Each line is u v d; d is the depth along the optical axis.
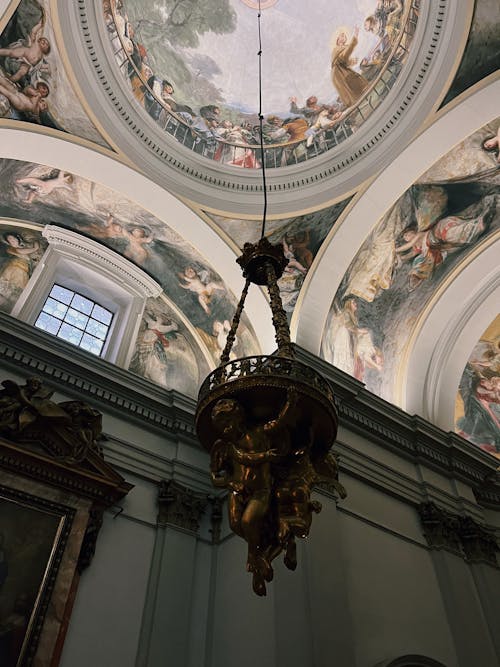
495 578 9.20
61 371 8.76
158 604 7.51
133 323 10.57
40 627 6.52
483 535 9.70
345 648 6.73
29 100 8.75
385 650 7.30
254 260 6.21
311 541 7.48
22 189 9.63
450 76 9.25
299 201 10.61
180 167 10.41
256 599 7.34
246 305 10.50
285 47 11.23
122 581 7.58
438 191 10.41
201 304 11.11
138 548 8.02
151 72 10.31
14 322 8.53
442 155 9.83
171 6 10.17
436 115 9.55
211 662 7.36
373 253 10.71
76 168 9.61
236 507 4.62
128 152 9.82
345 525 8.25
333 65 10.88
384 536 8.67
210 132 10.99
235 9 10.77
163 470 8.97
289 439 4.86
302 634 6.61
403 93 9.91
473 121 9.40
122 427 9.03
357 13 10.44
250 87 11.27
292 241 10.61
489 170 10.09
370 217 10.34
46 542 7.11
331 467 5.10
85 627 6.93
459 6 8.91
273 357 5.08
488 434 12.66
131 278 10.98
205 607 7.98
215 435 5.14
